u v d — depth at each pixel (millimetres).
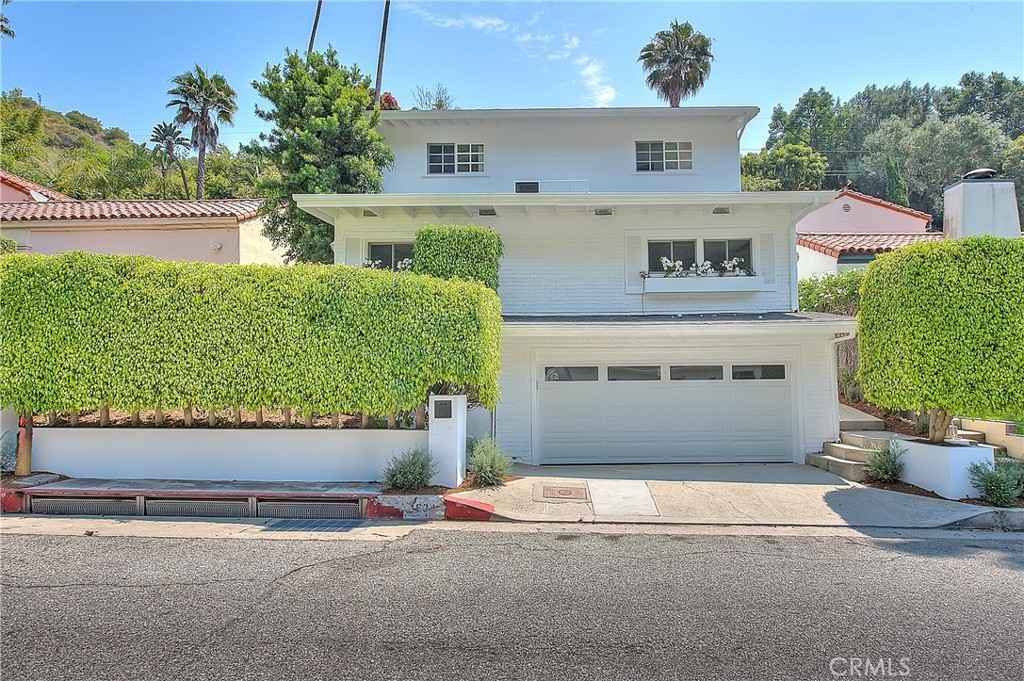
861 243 17188
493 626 4297
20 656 3832
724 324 10508
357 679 3543
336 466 8852
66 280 8344
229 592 4973
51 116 63469
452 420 8695
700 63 29516
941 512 7578
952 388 8055
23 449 8656
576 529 7141
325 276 8516
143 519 7625
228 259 15953
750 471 10422
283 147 14289
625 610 4598
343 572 5508
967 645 4020
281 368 8320
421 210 12648
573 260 12914
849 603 4762
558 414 11742
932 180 44188
